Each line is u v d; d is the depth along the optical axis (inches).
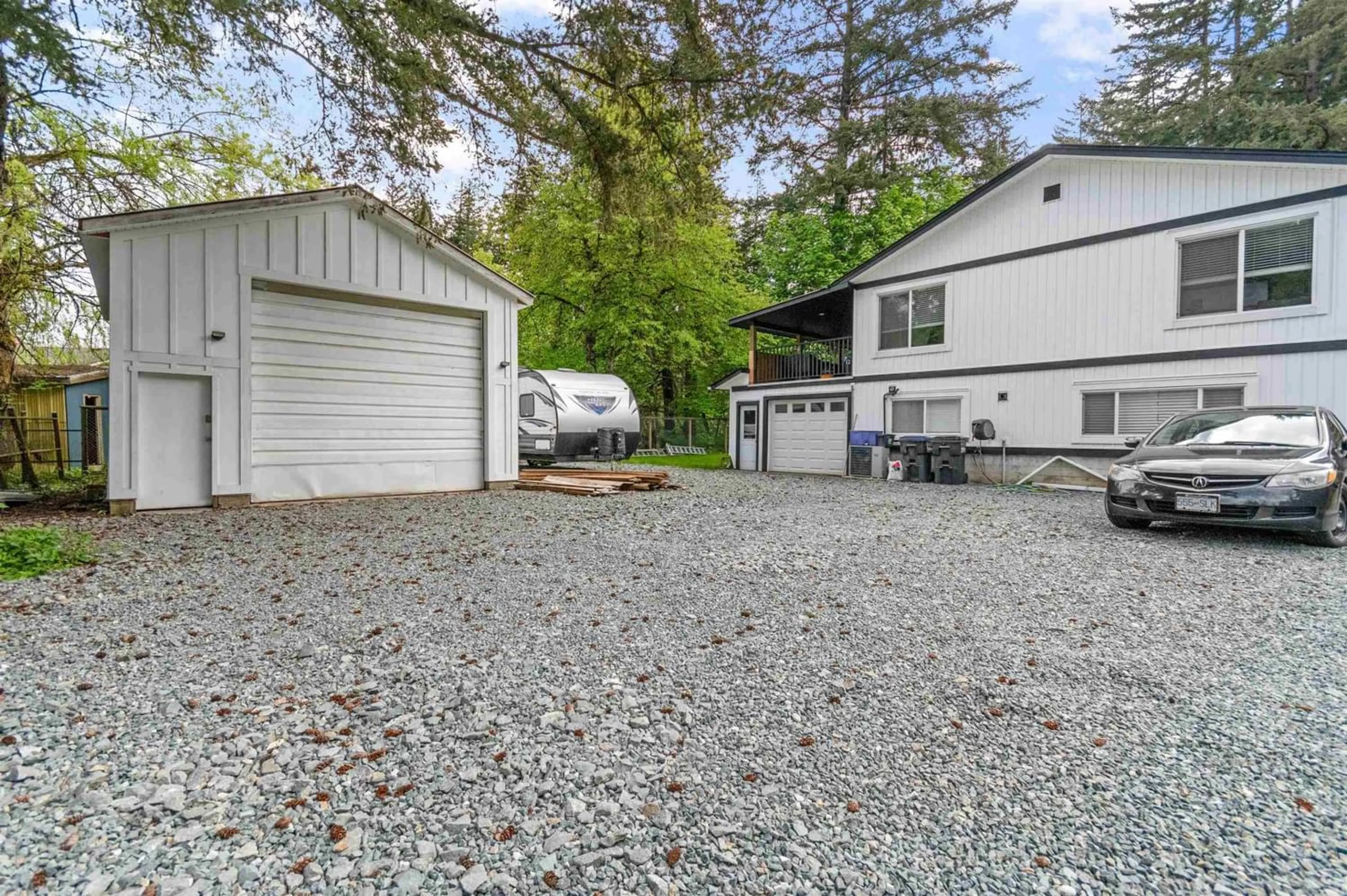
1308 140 725.3
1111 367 450.9
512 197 308.0
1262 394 387.2
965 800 80.7
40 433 557.6
